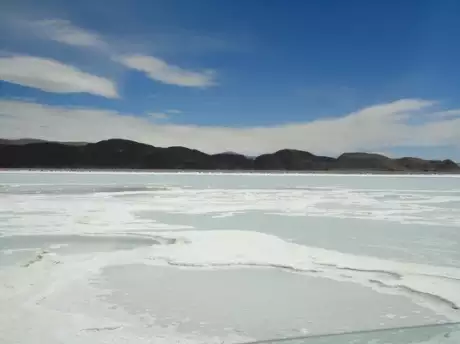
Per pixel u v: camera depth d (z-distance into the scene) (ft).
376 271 19.69
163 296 16.07
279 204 49.03
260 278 18.57
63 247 24.71
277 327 13.19
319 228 31.48
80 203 48.47
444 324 13.24
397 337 12.23
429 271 19.67
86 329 12.84
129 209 43.09
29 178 113.70
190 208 44.27
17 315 13.93
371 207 46.37
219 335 12.55
